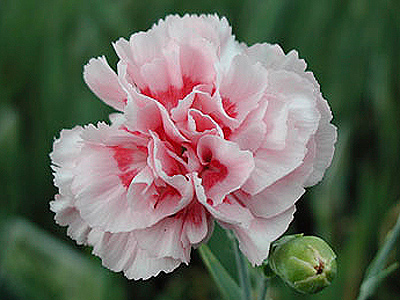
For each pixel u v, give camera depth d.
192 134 0.15
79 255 0.25
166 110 0.15
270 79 0.15
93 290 0.24
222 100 0.15
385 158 0.27
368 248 0.24
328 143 0.16
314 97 0.15
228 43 0.16
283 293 0.23
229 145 0.15
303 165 0.15
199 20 0.16
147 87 0.16
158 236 0.15
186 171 0.15
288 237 0.16
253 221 0.15
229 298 0.17
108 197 0.15
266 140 0.15
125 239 0.15
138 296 0.25
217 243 0.20
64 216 0.16
